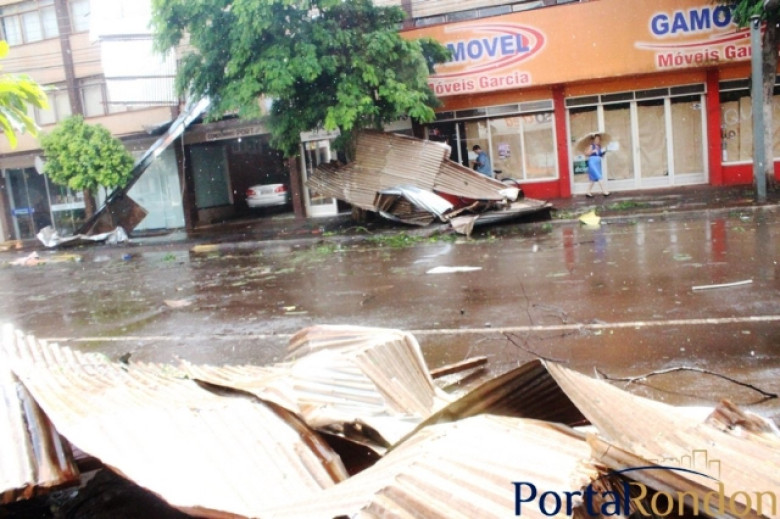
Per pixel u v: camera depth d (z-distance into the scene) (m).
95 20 20.19
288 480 2.39
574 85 20.03
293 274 11.87
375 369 3.94
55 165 20.09
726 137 19.75
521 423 2.48
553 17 19.14
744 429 3.26
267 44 16.22
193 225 23.97
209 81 17.00
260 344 7.23
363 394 3.56
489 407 2.74
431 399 4.11
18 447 2.53
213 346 7.32
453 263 11.29
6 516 2.72
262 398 3.00
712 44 18.55
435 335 6.90
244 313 8.91
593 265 9.91
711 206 15.01
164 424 2.58
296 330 7.68
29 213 26.03
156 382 3.57
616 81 19.83
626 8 18.75
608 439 2.48
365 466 2.76
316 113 16.81
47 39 23.81
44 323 9.52
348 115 16.05
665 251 10.52
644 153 20.34
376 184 16.89
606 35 18.98
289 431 2.74
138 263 15.89
